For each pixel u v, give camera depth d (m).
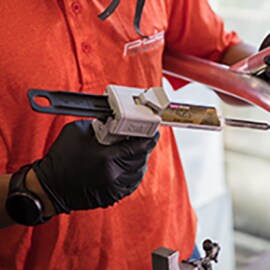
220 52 1.39
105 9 0.97
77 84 1.00
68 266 1.07
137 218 1.13
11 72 0.93
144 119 0.71
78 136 0.81
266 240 2.65
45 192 0.83
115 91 0.73
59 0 0.96
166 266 0.81
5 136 0.95
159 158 1.18
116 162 0.79
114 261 1.10
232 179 2.79
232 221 2.61
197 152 2.25
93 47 1.01
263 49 1.12
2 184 0.89
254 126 0.89
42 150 1.00
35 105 0.70
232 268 2.45
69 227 1.04
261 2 2.43
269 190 2.72
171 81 1.37
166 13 1.25
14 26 0.93
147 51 1.11
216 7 2.38
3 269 1.06
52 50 0.96
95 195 0.81
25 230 1.02
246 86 1.12
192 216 1.33
